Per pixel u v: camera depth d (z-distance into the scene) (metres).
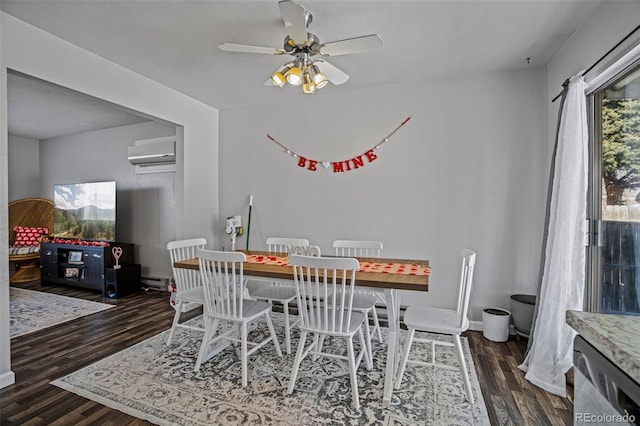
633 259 1.86
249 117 4.10
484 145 3.12
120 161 5.08
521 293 3.04
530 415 1.85
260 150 4.05
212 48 2.67
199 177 3.97
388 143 3.44
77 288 4.81
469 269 1.94
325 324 1.97
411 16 2.19
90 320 3.42
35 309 3.80
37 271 5.42
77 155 5.52
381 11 2.13
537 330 2.33
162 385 2.14
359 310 2.42
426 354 2.63
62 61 2.52
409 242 3.39
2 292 2.12
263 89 3.55
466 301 1.96
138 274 4.64
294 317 3.48
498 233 3.10
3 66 2.16
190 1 2.05
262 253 3.04
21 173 5.81
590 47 2.15
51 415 1.84
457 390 2.11
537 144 2.97
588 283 2.26
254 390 2.09
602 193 2.16
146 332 3.08
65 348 2.72
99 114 4.43
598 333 0.67
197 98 3.84
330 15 2.17
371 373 2.31
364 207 3.56
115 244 4.68
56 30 2.39
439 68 3.00
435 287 3.30
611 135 2.06
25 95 3.71
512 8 2.09
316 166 3.76
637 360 0.54
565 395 2.03
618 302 1.99
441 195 3.27
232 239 3.98
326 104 3.70
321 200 3.75
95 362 2.46
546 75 2.93
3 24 2.16
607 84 2.09
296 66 2.22
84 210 4.97
